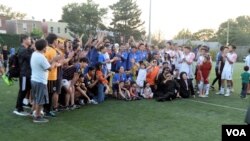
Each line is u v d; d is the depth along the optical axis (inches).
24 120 285.6
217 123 287.0
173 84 402.3
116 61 421.7
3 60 654.5
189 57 427.8
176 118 303.1
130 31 2519.7
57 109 321.1
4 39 1574.8
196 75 445.4
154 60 426.3
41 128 261.6
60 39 346.0
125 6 2536.9
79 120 289.3
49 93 297.6
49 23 2682.1
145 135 247.9
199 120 297.1
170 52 475.5
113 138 238.7
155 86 412.8
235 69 976.3
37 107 275.6
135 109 339.3
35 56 265.3
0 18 2469.2
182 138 242.4
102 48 384.5
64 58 321.7
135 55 437.7
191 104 373.4
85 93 357.4
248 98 421.1
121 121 288.4
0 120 284.4
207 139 240.8
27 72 294.7
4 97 393.1
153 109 340.8
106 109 337.4
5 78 319.0
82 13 2667.3
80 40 371.9
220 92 456.1
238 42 2878.9
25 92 302.7
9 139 233.0
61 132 251.4
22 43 298.7
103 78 371.2
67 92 326.3
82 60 348.5
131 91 400.2
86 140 233.0
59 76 303.4
